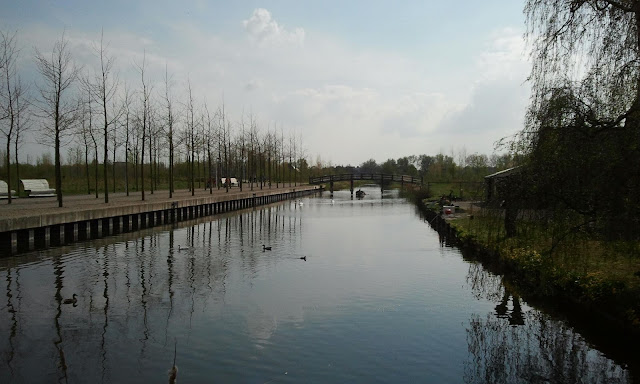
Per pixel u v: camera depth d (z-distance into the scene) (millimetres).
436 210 35750
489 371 8086
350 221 33562
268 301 11914
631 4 8758
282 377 7660
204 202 33875
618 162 8570
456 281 14492
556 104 9641
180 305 11383
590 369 8273
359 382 7578
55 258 16703
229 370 7863
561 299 11508
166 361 8156
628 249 9344
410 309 11492
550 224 10406
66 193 39250
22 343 8836
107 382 7340
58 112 22625
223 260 17125
